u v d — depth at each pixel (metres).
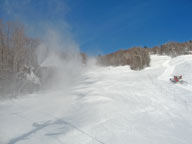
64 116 4.14
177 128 3.24
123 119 3.75
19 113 4.52
